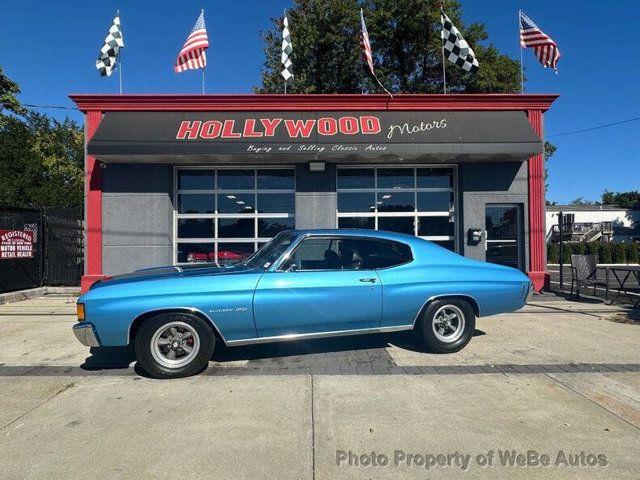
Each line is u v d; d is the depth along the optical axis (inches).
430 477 117.6
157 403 167.3
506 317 323.6
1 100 856.3
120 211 458.0
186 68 487.2
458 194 479.5
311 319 207.8
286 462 125.0
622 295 394.3
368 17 906.1
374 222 484.4
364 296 213.0
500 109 465.4
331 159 452.4
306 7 918.4
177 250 479.5
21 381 193.5
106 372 206.1
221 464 124.0
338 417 153.5
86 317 191.6
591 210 2177.7
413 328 227.1
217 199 482.6
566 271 774.5
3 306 384.2
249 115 454.6
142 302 193.0
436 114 459.2
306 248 219.0
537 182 468.8
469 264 236.4
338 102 459.8
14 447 134.2
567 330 282.4
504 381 189.3
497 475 118.5
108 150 418.9
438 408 160.9
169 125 441.7
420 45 918.4
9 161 859.4
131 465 123.7
